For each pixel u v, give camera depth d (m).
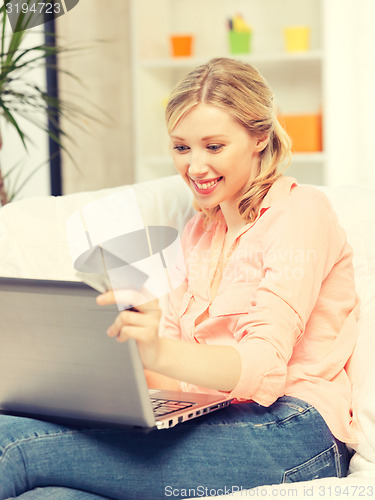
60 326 1.06
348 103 3.86
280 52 4.23
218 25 4.34
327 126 3.81
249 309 1.31
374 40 3.80
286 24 4.21
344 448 1.33
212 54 4.37
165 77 4.36
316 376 1.35
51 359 1.10
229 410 1.25
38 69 3.32
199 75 1.42
